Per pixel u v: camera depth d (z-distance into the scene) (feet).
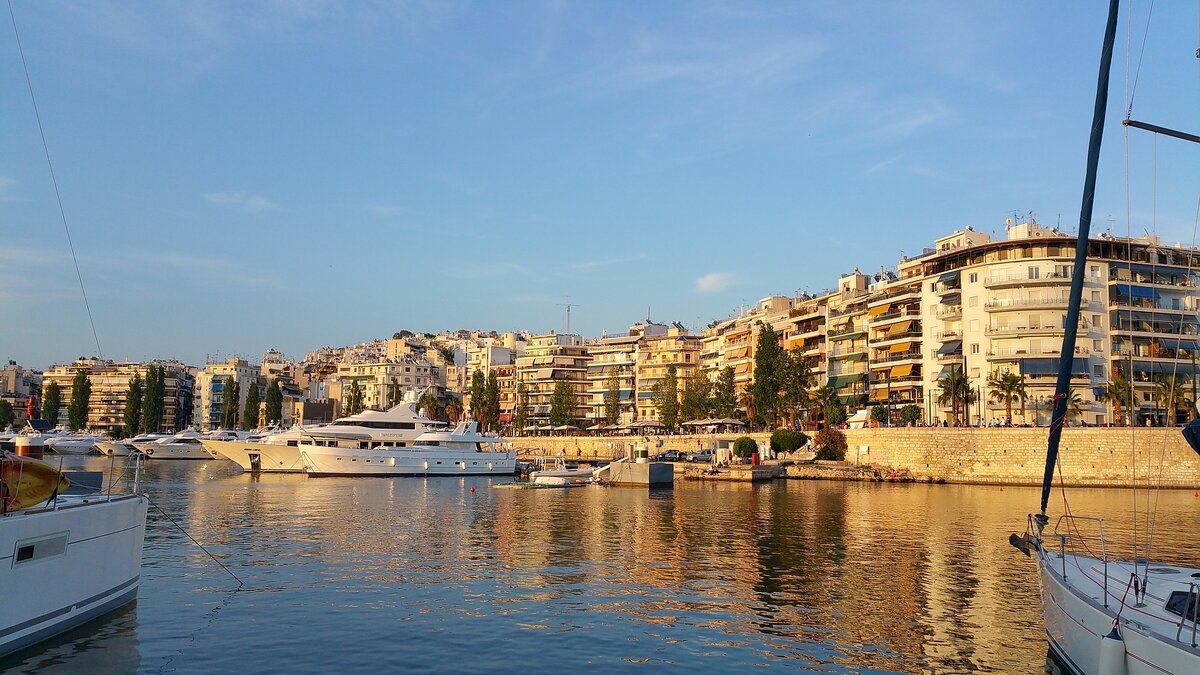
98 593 80.02
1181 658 49.60
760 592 99.19
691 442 428.15
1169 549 134.51
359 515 180.24
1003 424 333.21
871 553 127.75
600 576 108.99
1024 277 348.18
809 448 364.58
